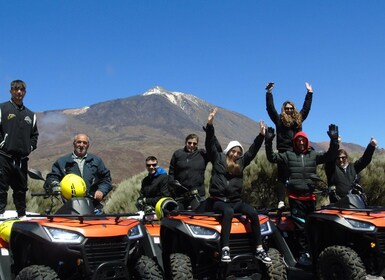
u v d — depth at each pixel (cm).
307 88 650
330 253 482
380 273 482
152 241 466
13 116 502
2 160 496
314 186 551
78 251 392
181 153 599
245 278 465
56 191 454
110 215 421
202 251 472
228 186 480
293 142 559
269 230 490
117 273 405
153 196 630
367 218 486
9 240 416
